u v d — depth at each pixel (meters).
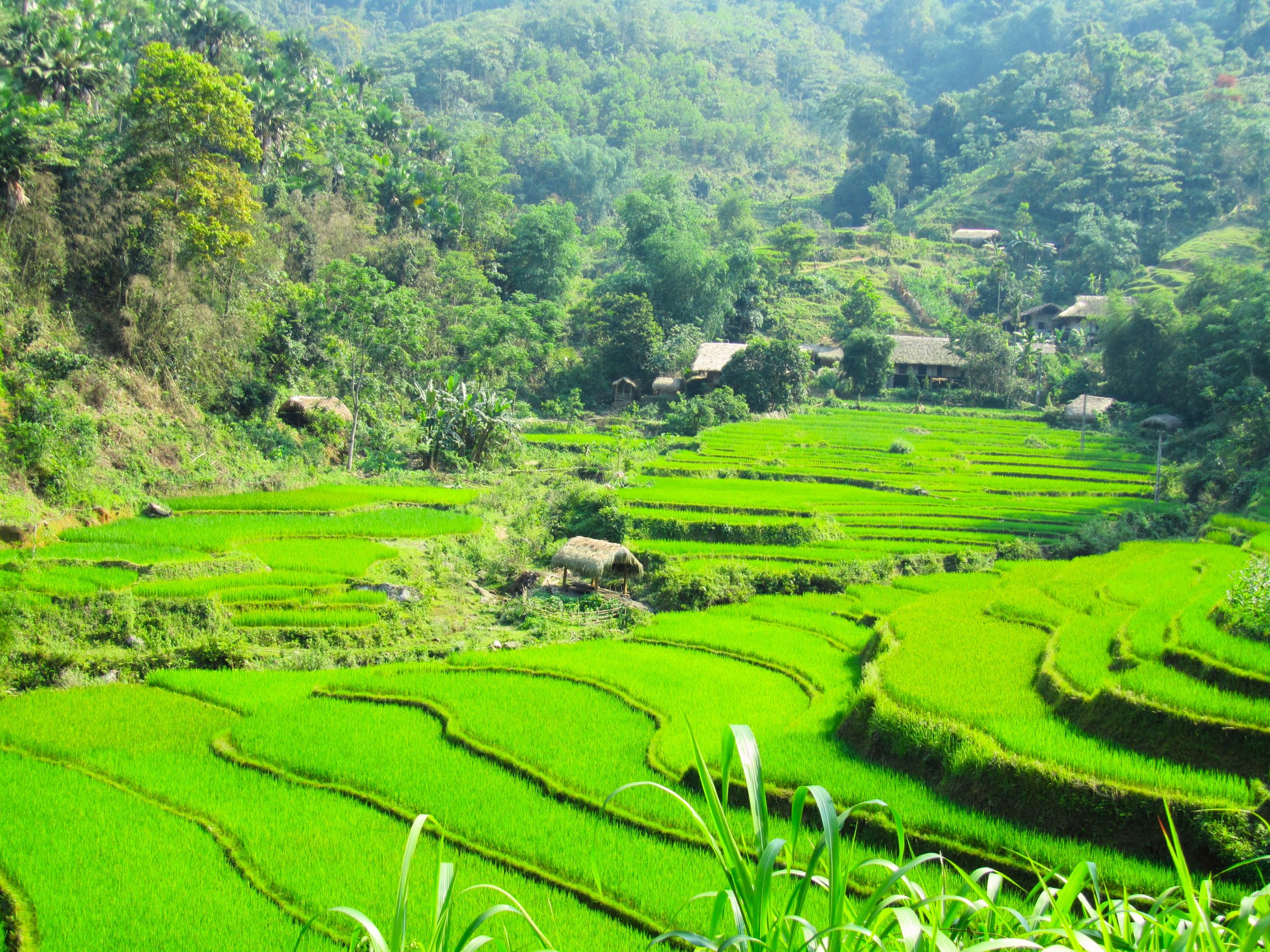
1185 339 69.38
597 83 176.00
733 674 21.81
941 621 22.75
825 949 6.54
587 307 82.88
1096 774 13.71
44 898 11.66
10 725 17.42
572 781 15.48
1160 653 17.47
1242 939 6.64
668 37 197.88
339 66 165.12
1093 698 15.99
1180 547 31.78
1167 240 111.19
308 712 18.62
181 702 19.02
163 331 40.28
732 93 183.50
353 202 71.75
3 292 34.34
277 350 47.81
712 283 87.50
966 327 87.06
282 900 11.78
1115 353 75.19
